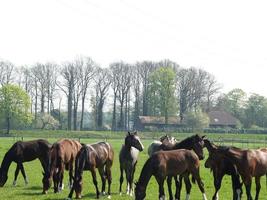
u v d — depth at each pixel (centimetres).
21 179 2817
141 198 1816
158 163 1823
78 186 2039
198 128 11331
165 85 10781
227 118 13150
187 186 2012
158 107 10888
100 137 9444
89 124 13362
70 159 2320
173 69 11981
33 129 10981
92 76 11338
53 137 9319
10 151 2433
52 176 2217
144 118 11700
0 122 10394
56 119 11925
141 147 2244
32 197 2095
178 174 1897
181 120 11875
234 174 1970
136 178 2975
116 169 3653
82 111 11288
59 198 2072
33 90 11394
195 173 1948
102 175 2197
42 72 11319
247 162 1914
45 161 2450
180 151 1920
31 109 10956
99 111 11481
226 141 8319
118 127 11862
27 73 11369
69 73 11181
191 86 12025
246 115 13888
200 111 11812
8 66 11281
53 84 11369
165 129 10912
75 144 2355
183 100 11975
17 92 10300
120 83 11644
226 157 1959
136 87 11850
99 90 11438
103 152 2136
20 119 10338
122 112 11675
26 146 2447
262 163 1961
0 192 2248
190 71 12088
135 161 2330
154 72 10894
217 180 1995
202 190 1973
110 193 2305
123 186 2606
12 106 10238
